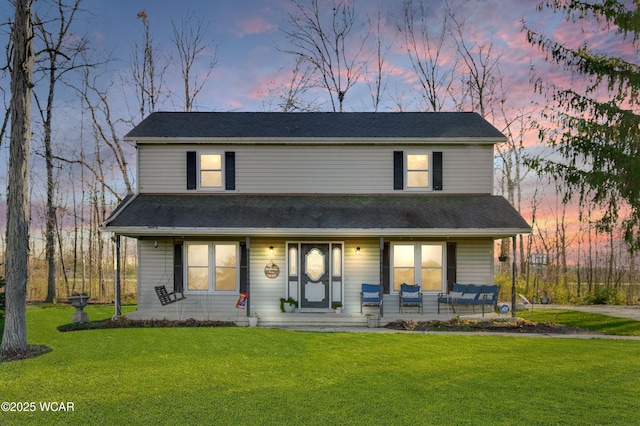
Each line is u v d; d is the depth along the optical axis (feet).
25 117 30.07
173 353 28.19
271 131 49.32
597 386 21.80
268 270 45.47
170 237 45.52
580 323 43.04
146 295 45.34
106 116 79.92
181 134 47.96
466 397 20.24
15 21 30.04
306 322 41.83
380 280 41.91
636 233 41.57
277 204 45.91
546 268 91.15
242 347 30.14
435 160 48.03
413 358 27.53
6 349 27.86
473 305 44.86
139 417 17.94
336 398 20.11
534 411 18.51
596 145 41.09
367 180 48.03
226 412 18.44
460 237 45.34
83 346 30.09
